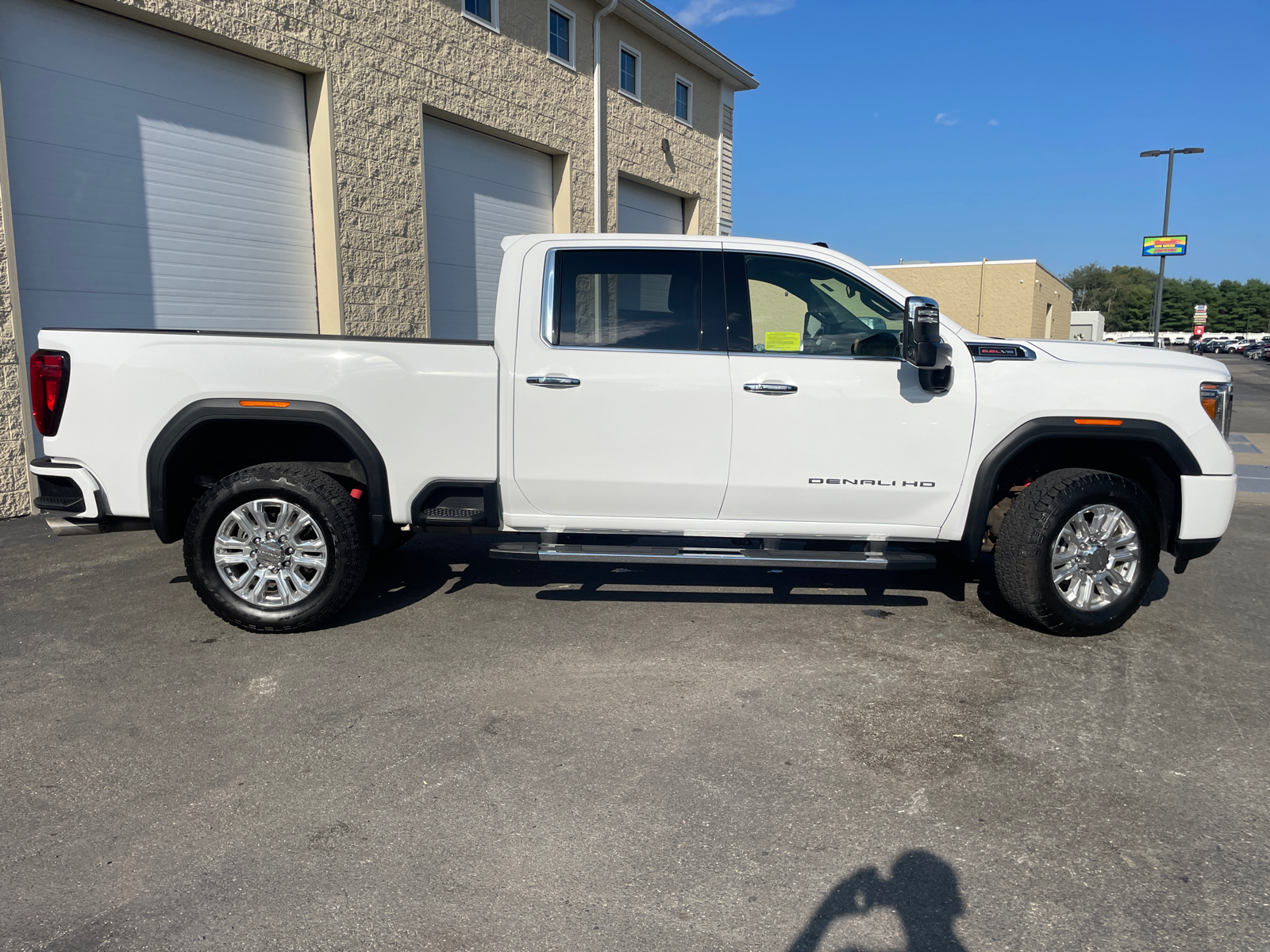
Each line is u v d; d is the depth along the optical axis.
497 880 2.43
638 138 15.48
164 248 8.03
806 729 3.38
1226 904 2.35
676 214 17.56
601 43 13.94
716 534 4.49
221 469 4.68
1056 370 4.33
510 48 12.05
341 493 4.34
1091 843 2.63
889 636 4.43
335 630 4.46
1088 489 4.25
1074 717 3.51
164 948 2.14
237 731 3.33
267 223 9.04
